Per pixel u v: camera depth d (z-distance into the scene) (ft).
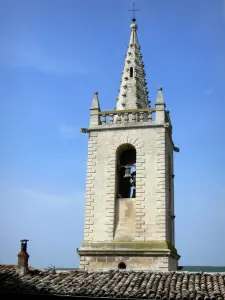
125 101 141.08
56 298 81.82
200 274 89.40
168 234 125.08
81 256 121.49
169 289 81.05
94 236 123.95
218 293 77.05
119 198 127.85
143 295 78.02
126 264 117.91
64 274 93.56
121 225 123.95
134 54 149.89
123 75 147.54
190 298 76.13
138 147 129.49
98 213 126.00
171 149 143.33
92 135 134.31
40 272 95.20
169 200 131.64
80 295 80.48
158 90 135.03
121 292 79.87
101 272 93.61
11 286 84.58
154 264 116.16
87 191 128.88
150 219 122.01
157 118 131.54
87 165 131.54
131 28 155.84
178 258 135.33
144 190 125.08
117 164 131.85
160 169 126.11
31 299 83.05
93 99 139.33
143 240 120.06
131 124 131.85
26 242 95.86
